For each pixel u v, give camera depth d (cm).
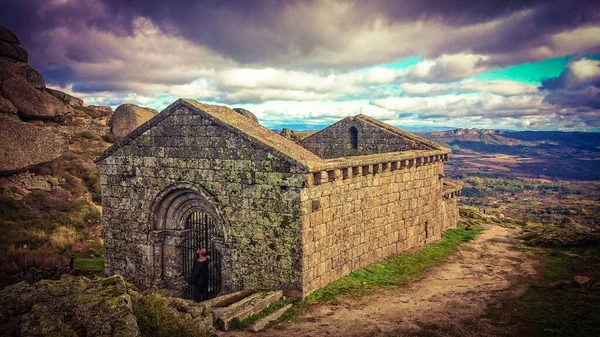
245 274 1543
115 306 966
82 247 2439
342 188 1642
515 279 1728
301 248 1425
